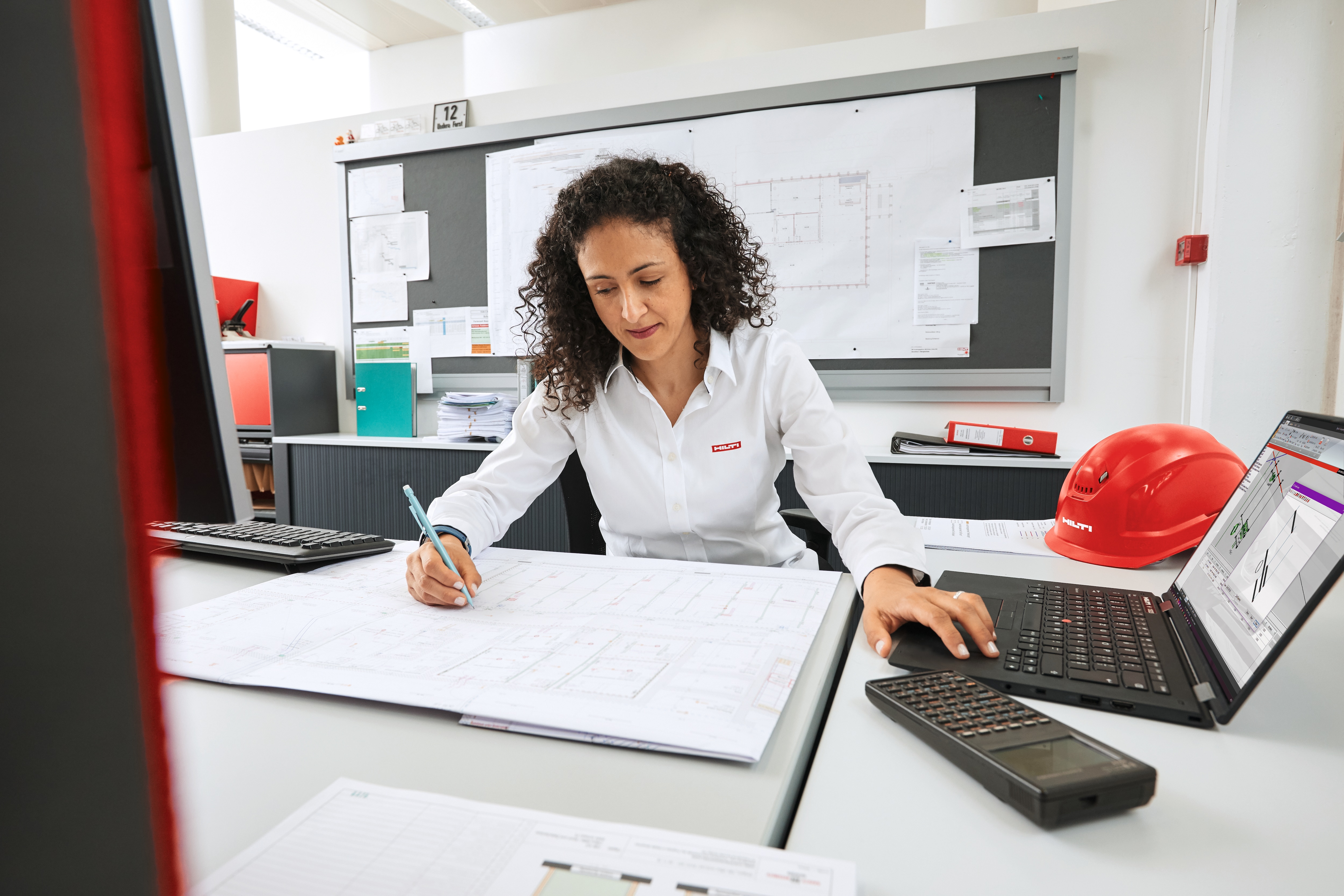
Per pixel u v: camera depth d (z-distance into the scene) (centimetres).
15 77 14
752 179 221
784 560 115
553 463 114
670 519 109
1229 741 46
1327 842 35
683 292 97
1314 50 171
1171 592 72
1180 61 186
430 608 72
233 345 258
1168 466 88
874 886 33
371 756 45
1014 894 32
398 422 259
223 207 291
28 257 14
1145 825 37
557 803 39
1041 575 85
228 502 35
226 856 34
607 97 238
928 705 48
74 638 15
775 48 385
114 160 15
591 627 66
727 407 106
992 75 197
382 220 267
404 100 447
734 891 31
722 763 44
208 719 50
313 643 62
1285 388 179
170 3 31
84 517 15
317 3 397
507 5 403
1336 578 42
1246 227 179
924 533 106
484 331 258
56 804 15
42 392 14
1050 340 201
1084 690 52
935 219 207
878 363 215
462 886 32
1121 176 192
